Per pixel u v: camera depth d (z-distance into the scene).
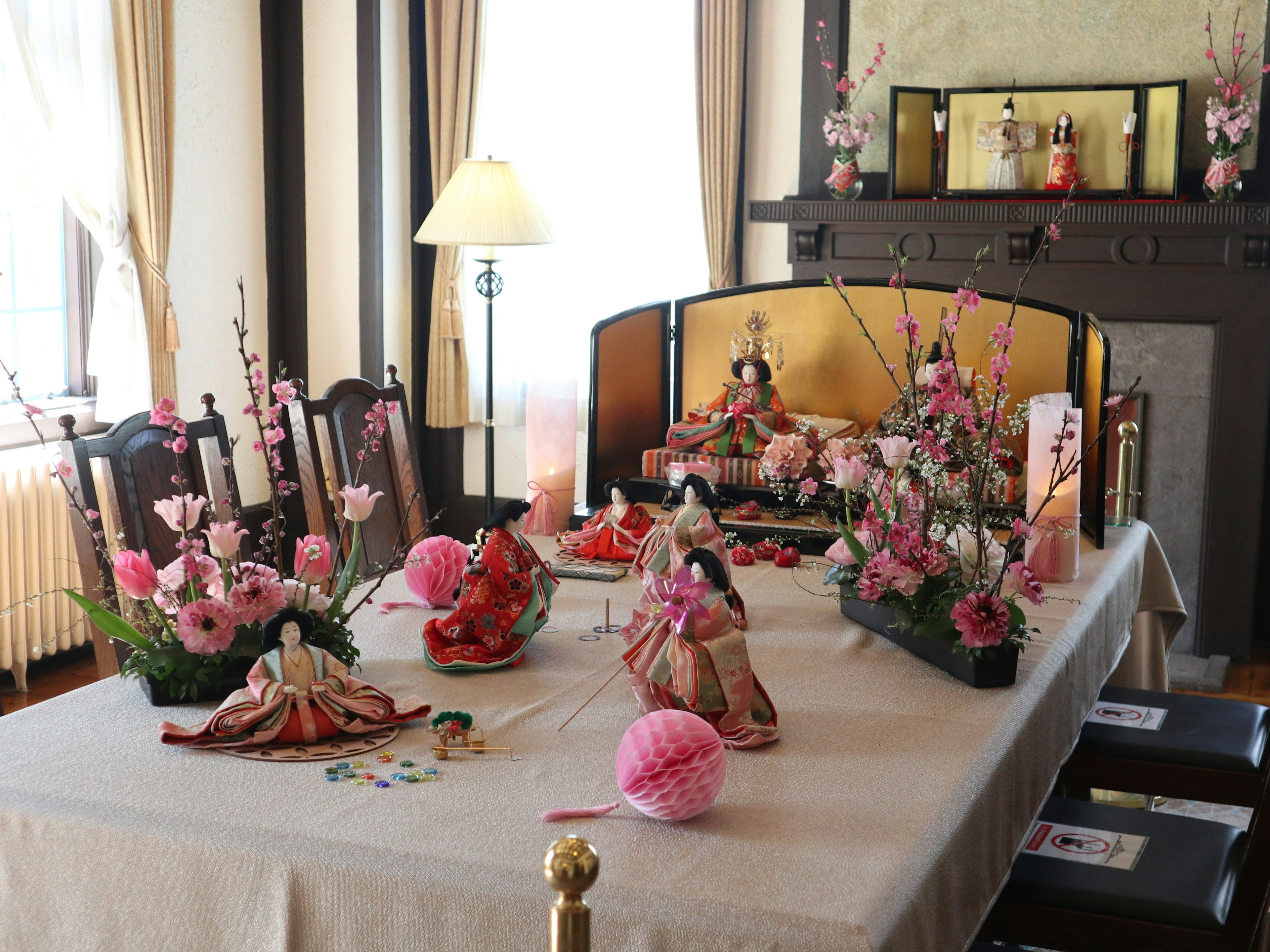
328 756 1.63
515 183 3.74
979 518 2.03
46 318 4.40
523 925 1.27
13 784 1.53
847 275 4.64
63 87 4.16
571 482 3.11
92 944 1.45
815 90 4.72
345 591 1.94
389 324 5.34
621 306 5.12
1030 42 4.40
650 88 4.98
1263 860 1.65
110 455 2.24
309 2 5.14
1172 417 4.33
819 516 3.07
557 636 2.23
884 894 1.25
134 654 1.87
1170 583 3.25
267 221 5.26
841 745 1.70
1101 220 4.19
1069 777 2.36
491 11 5.11
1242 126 3.98
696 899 1.23
